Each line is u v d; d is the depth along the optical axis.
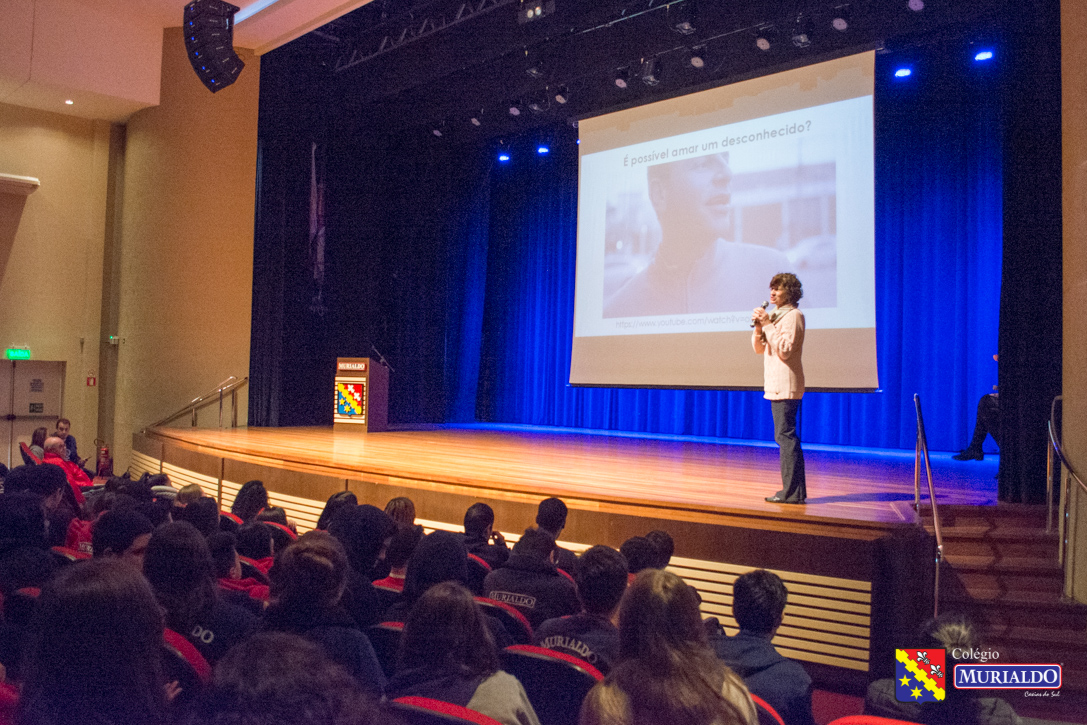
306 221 11.46
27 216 10.54
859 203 7.23
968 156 8.66
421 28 9.02
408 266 12.52
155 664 1.29
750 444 9.68
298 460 6.66
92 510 3.90
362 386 10.16
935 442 8.86
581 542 4.86
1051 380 4.92
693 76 8.44
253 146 11.03
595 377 9.27
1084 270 4.22
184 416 10.61
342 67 10.05
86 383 10.93
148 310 10.55
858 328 7.20
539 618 2.89
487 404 13.47
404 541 3.01
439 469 5.99
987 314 8.53
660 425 11.50
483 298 13.31
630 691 1.42
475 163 13.06
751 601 2.24
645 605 1.49
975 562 4.22
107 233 11.12
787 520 4.19
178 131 10.57
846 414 9.59
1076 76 4.29
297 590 1.86
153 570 1.97
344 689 0.93
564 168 12.40
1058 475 4.81
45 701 1.19
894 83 9.09
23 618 2.16
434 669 1.66
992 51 8.08
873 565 3.93
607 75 9.12
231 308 10.90
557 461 6.98
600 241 9.30
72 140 10.88
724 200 8.20
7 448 10.44
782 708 2.00
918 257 9.04
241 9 9.56
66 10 9.73
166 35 10.53
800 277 7.59
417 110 10.14
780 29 7.54
